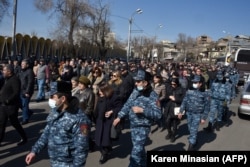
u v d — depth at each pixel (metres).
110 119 6.76
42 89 14.56
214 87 10.66
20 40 26.05
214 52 119.50
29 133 8.80
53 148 3.57
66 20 31.73
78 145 3.48
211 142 9.36
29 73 9.67
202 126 11.44
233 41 41.84
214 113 10.67
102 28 36.97
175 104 9.07
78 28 33.50
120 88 9.78
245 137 10.31
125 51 65.81
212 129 10.88
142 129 5.45
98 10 35.03
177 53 111.38
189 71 18.75
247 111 13.42
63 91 3.52
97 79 9.70
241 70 32.41
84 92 6.83
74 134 3.51
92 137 8.04
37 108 12.67
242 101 13.59
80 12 31.95
